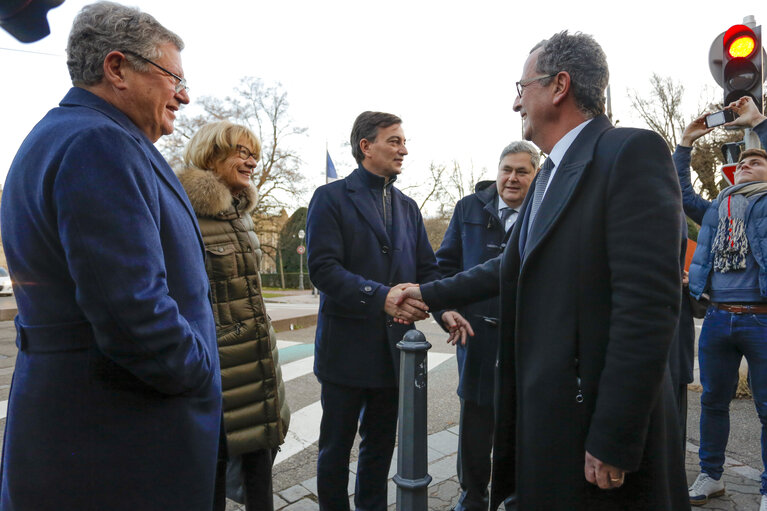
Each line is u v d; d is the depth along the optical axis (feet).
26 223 3.80
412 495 5.96
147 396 3.92
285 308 48.08
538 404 4.31
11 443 3.82
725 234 9.00
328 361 7.58
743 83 11.41
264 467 6.77
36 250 3.77
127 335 3.57
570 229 4.26
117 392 3.81
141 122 4.59
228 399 6.28
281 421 6.75
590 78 4.64
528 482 4.38
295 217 121.19
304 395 15.61
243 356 6.44
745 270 8.69
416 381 6.01
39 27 4.21
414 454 5.99
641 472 4.09
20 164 3.92
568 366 4.20
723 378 8.84
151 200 4.00
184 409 4.13
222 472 5.94
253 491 6.76
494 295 6.42
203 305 4.52
